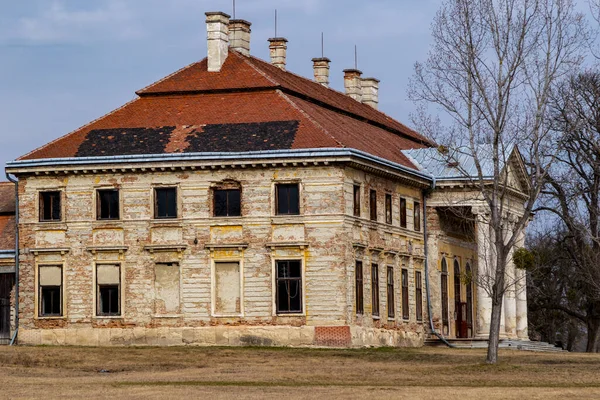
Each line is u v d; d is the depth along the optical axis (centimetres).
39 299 8819
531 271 10756
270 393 5691
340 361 7494
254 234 8525
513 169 10081
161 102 9206
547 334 13250
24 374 6700
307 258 8456
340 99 10681
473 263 10706
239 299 8531
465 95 7488
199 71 9438
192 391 5791
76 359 7488
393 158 9406
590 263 10281
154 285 8650
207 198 8600
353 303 8519
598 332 11538
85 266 8750
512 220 9962
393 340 9112
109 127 9025
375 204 8994
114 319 8681
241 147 8562
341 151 8388
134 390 5847
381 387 5988
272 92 9131
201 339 8550
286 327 8438
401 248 9375
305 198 8475
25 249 8856
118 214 8719
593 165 10138
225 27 9575
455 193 9731
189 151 8619
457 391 5781
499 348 9131
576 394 5688
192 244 8606
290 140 8575
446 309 9994
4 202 9550
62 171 8756
